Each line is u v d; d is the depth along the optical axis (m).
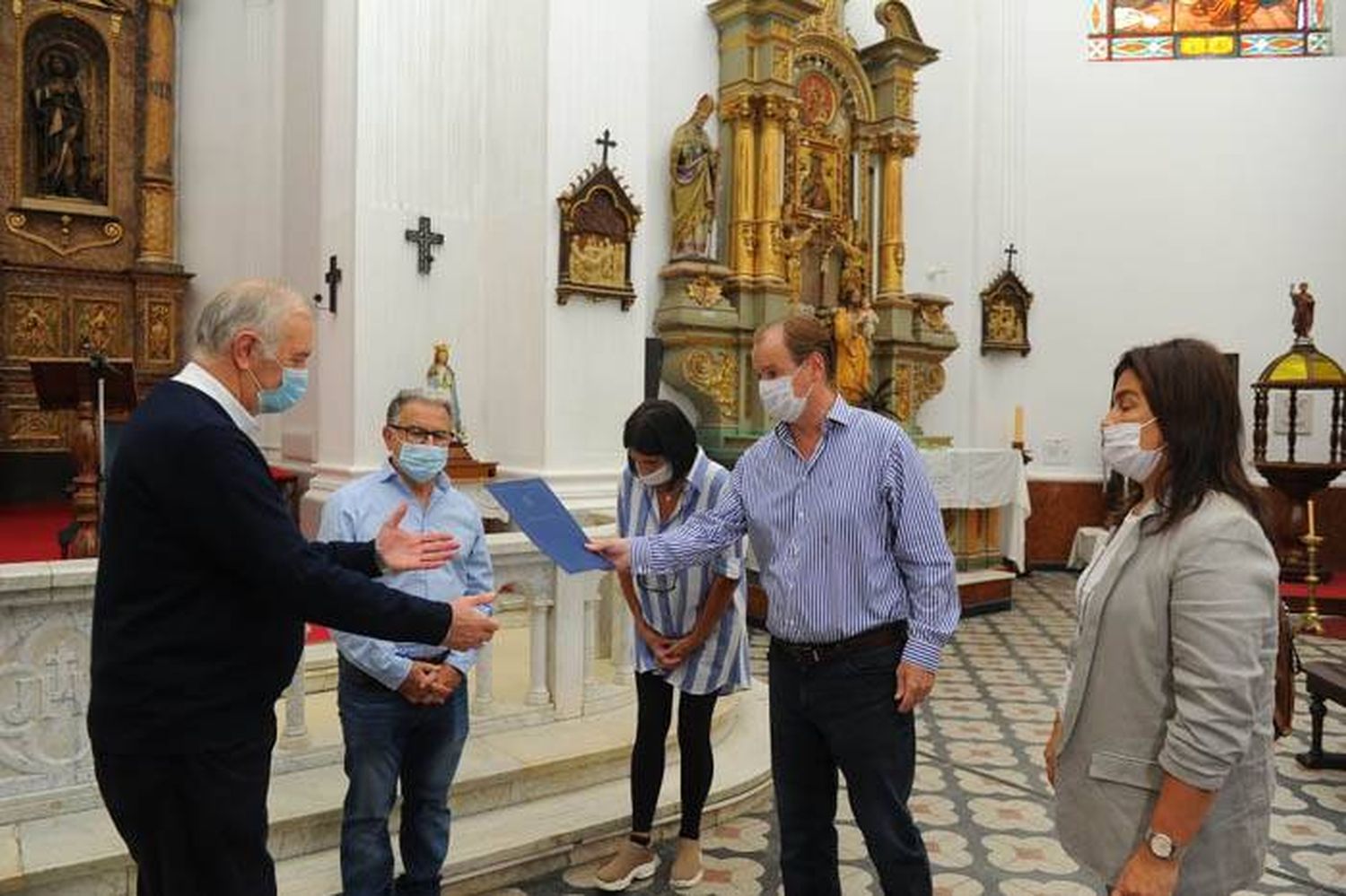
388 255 7.06
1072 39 12.00
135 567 2.06
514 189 7.44
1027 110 12.02
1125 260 11.96
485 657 4.31
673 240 8.92
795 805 2.85
